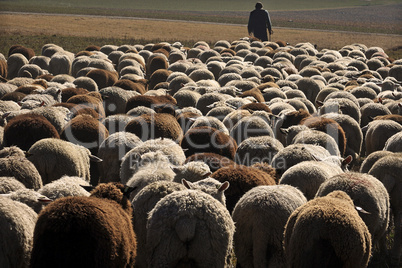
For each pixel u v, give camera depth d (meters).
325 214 8.49
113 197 9.29
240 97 22.86
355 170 17.73
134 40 68.62
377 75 32.62
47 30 76.06
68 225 7.70
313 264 8.35
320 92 25.27
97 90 25.72
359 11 170.75
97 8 145.75
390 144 15.73
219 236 8.98
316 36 89.25
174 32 84.12
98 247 7.81
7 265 8.47
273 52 41.84
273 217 9.62
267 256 9.70
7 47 55.09
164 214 8.92
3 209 8.66
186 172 11.47
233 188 11.27
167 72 29.75
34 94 20.88
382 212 10.73
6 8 118.44
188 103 22.27
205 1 193.25
